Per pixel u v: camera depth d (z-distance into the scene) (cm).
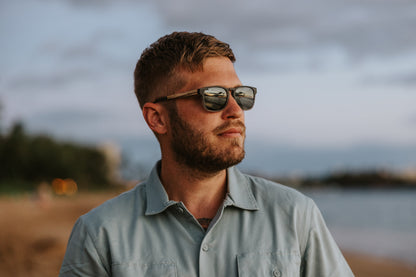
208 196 160
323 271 154
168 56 161
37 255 838
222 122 152
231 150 151
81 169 7919
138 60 178
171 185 164
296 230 152
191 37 161
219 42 161
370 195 14100
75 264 157
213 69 156
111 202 165
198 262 147
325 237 157
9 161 6481
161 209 154
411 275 1213
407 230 2950
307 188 15150
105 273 154
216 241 149
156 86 166
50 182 6831
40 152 6881
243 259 145
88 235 156
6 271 703
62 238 1102
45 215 1939
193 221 152
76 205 2523
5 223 885
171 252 150
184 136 154
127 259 150
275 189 160
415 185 16050
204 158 151
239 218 153
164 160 167
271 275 144
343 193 16112
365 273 1259
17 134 6556
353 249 1941
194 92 153
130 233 155
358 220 4028
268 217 153
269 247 148
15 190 5231
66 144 8181
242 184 161
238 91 156
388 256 1653
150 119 166
